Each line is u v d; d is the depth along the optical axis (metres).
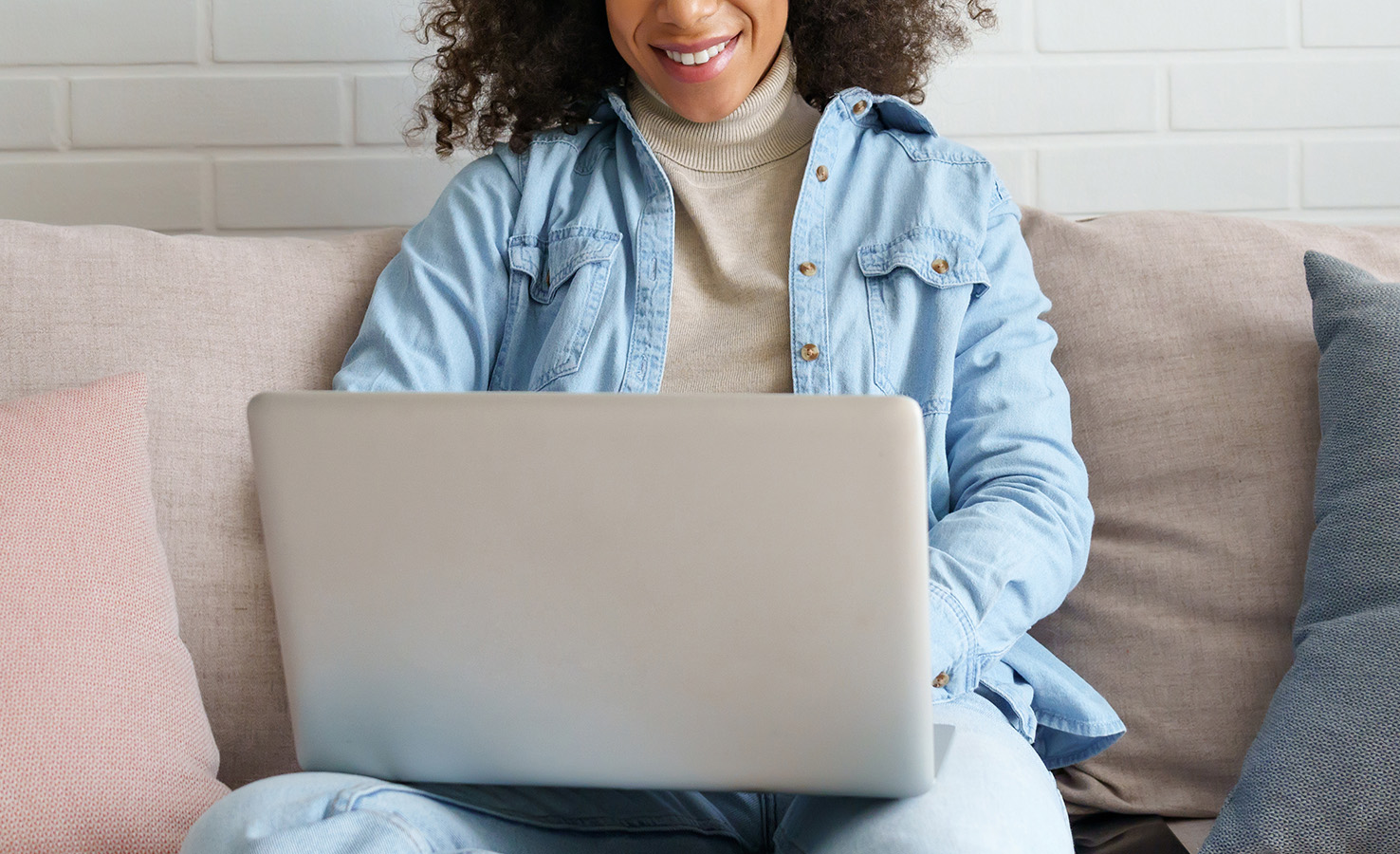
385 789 0.78
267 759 1.21
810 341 1.23
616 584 0.71
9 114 1.68
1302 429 1.25
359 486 0.72
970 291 1.25
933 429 1.19
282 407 0.72
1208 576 1.23
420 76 1.71
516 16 1.51
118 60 1.69
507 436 0.70
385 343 1.29
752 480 0.69
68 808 0.94
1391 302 1.18
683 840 0.94
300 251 1.39
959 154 1.33
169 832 0.98
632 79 1.49
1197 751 1.19
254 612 1.22
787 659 0.71
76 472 1.07
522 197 1.37
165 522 1.21
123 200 1.70
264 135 1.71
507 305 1.35
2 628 0.97
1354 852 0.91
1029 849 0.77
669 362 1.27
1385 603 1.05
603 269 1.30
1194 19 1.72
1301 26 1.72
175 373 1.25
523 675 0.74
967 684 0.97
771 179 1.35
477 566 0.72
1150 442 1.29
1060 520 1.08
